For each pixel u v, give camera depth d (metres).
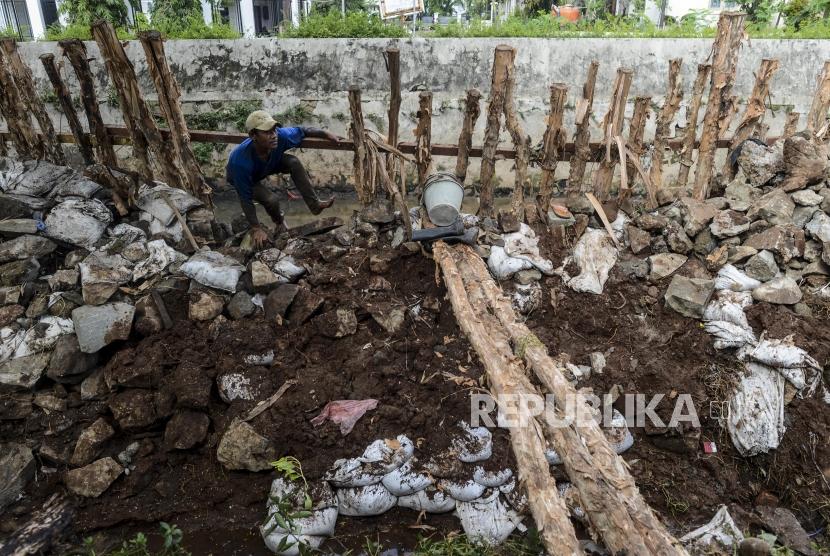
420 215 4.81
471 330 3.75
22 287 4.27
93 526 3.73
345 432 3.84
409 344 4.25
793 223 4.56
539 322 4.54
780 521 3.73
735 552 3.46
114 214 4.77
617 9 11.28
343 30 7.12
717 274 4.54
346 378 4.14
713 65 4.59
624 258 4.68
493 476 3.76
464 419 3.92
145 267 4.46
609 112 4.66
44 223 4.52
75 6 8.57
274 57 6.75
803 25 8.82
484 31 7.35
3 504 3.76
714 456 3.99
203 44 6.73
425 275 4.60
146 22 7.77
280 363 4.18
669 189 4.98
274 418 3.90
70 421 4.02
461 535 3.65
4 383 3.98
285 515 3.47
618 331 4.43
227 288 4.32
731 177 5.16
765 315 4.26
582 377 4.20
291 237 4.88
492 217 4.97
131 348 4.17
